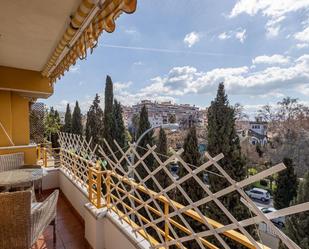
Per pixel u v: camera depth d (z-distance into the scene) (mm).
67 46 2592
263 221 1066
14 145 4777
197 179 1431
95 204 2854
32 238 2070
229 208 4504
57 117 16656
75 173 4004
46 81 4508
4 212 1905
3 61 3742
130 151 2203
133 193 2465
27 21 2219
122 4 1391
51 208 2521
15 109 5031
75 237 2941
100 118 16953
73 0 1840
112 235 2381
